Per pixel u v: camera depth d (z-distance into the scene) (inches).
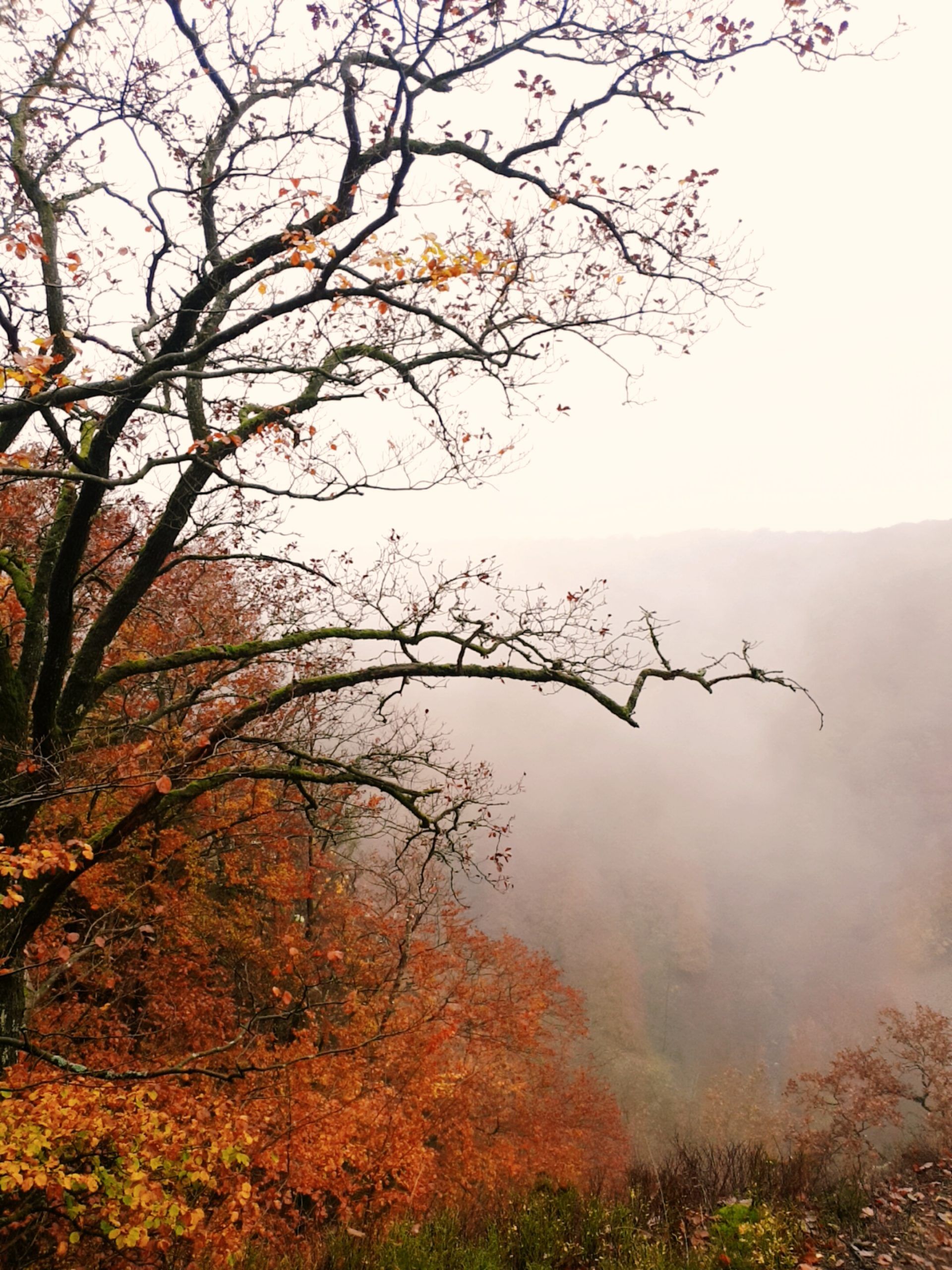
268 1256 227.9
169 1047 446.9
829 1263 231.8
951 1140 880.3
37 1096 218.7
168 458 235.8
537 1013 775.7
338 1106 435.5
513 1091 754.2
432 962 695.7
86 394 201.3
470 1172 585.0
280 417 283.0
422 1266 207.3
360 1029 553.3
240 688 402.9
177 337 242.8
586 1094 906.7
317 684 288.0
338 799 370.0
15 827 246.1
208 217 265.1
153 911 385.7
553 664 288.8
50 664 253.3
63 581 245.1
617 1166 815.1
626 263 251.9
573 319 258.7
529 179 235.3
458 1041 750.5
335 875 591.8
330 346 291.0
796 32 206.5
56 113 268.8
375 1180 428.8
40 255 234.4
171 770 267.1
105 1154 209.5
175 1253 221.3
